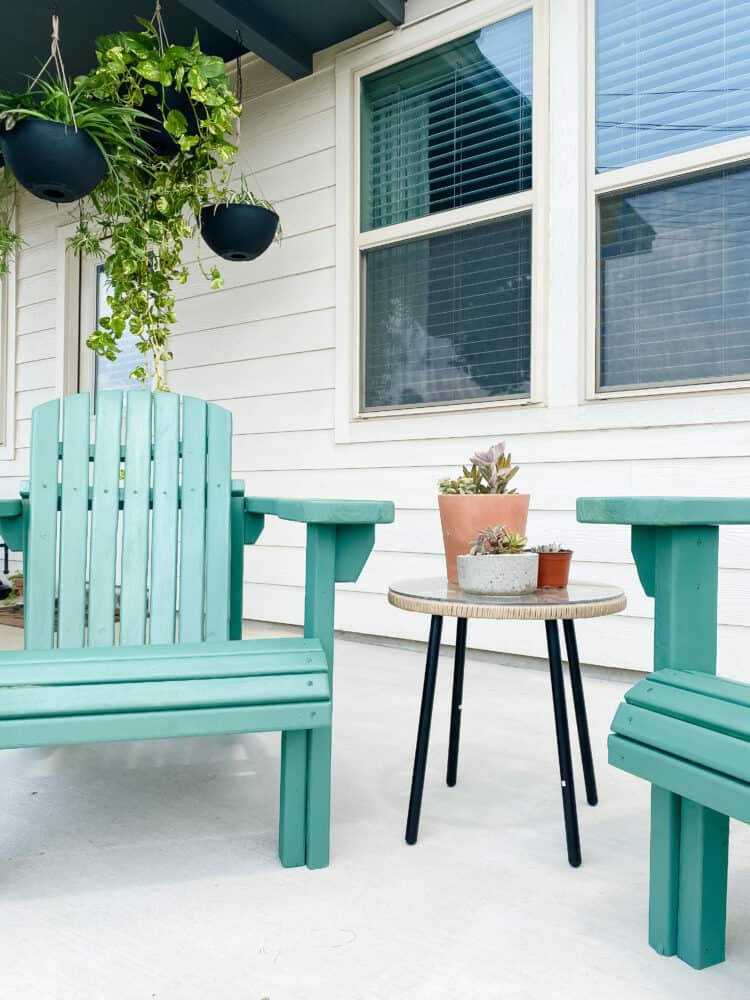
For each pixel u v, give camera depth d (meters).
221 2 2.86
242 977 0.93
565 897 1.14
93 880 1.18
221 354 3.66
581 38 2.58
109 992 0.90
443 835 1.35
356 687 2.42
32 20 3.24
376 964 0.96
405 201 3.07
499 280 2.81
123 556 1.60
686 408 2.37
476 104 2.89
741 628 2.30
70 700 1.08
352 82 3.19
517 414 2.73
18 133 2.39
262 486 3.51
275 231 3.15
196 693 1.12
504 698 2.28
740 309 2.31
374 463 3.12
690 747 0.89
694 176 2.40
